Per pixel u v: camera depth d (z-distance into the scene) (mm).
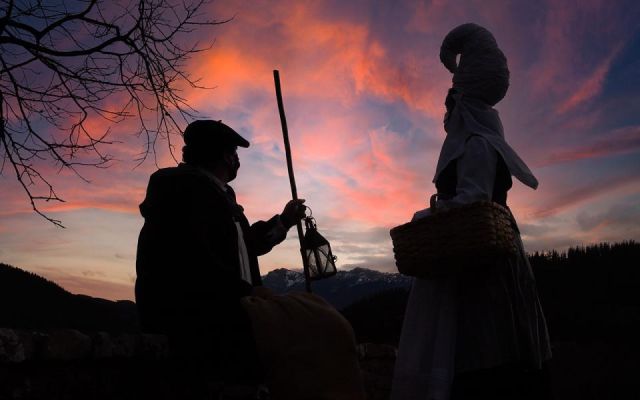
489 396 2857
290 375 2088
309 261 3271
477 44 3422
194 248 2373
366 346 4688
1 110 4977
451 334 2906
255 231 3295
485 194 2928
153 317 2436
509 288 2934
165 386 2426
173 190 2518
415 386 2918
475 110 3281
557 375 7746
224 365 2264
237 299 2309
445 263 2787
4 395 1912
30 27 5055
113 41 5246
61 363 2115
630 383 7395
